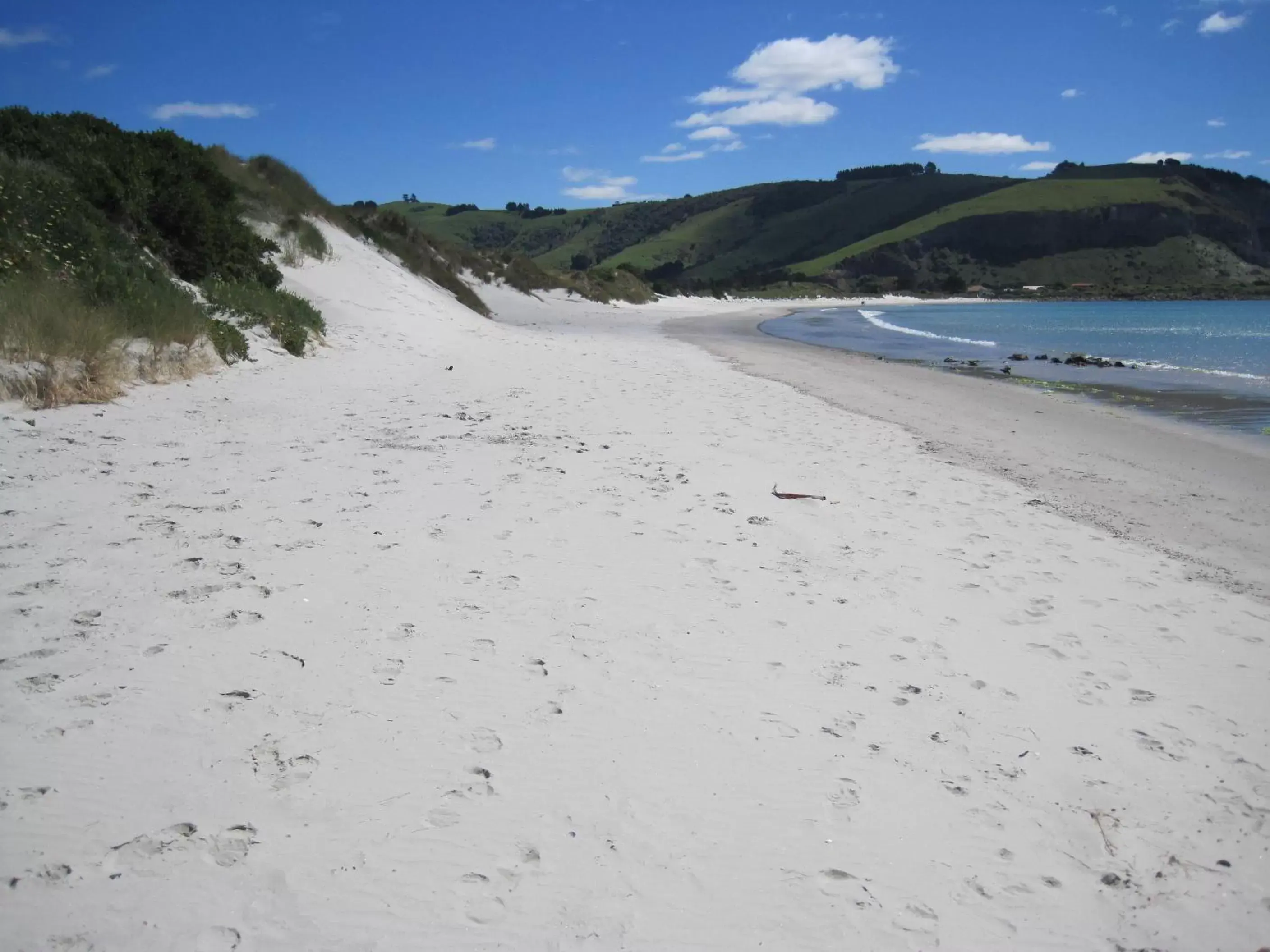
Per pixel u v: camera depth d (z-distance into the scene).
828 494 7.67
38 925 2.43
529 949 2.57
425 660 4.10
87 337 8.52
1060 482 9.01
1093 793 3.57
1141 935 2.86
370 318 17.52
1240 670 4.75
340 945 2.50
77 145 13.81
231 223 15.50
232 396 9.91
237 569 4.89
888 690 4.23
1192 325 44.16
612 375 15.33
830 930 2.76
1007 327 42.25
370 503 6.34
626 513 6.61
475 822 3.06
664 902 2.80
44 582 4.48
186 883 2.65
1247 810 3.53
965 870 3.08
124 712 3.44
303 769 3.23
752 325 42.28
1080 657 4.77
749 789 3.40
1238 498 8.65
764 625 4.82
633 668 4.23
